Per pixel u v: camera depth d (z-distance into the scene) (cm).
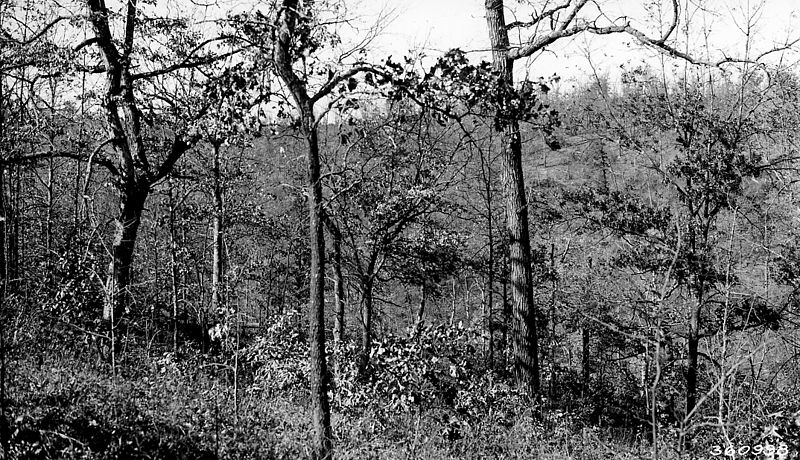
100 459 670
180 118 1442
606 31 1119
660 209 1487
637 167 1502
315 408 703
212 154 2159
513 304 1275
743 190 1420
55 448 650
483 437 995
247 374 1377
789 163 1399
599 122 1487
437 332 1098
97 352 1147
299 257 2688
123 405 824
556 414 1197
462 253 2155
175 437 766
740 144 1401
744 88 1359
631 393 1970
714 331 1310
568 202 1738
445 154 1706
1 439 598
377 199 1678
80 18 1417
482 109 826
